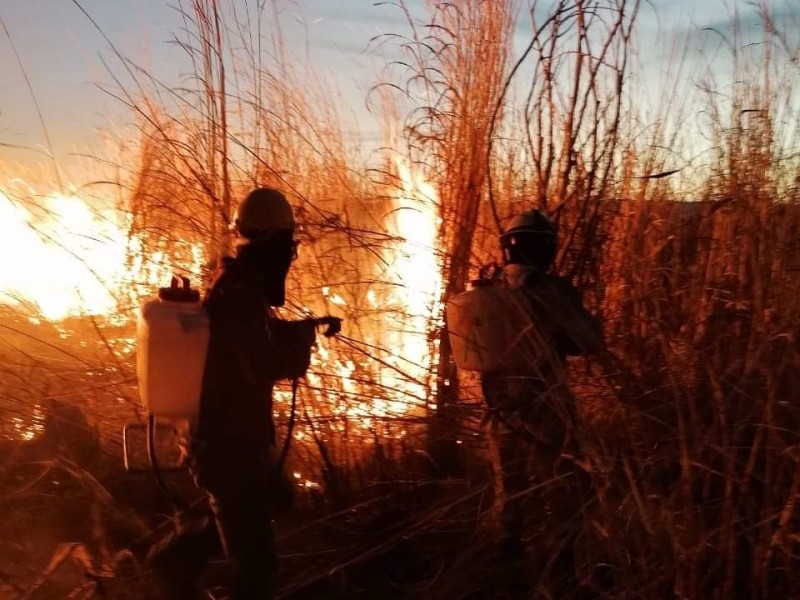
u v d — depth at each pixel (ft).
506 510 12.08
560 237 15.39
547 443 11.97
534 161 15.57
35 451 14.11
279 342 10.61
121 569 12.08
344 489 13.52
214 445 10.20
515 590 11.55
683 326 14.43
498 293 12.10
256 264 10.53
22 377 15.10
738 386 12.19
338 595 12.06
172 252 15.71
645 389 13.53
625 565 10.69
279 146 16.37
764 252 14.35
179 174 15.55
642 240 16.11
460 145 15.62
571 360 15.11
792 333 12.73
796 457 10.91
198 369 9.97
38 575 11.78
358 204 16.49
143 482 13.87
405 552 12.71
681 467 11.75
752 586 10.55
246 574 10.32
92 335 16.37
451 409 13.78
